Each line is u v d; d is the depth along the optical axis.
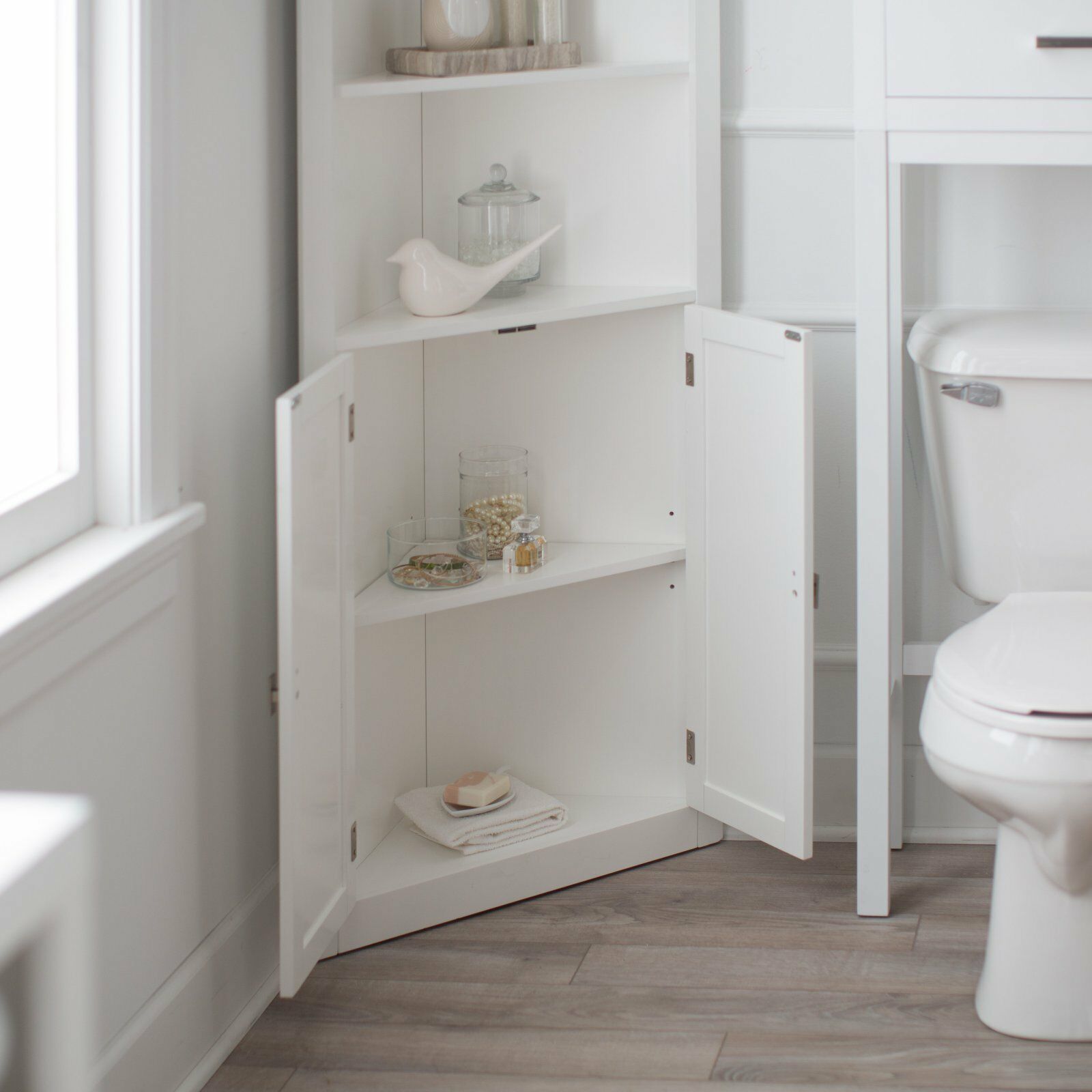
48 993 0.50
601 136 2.15
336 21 1.82
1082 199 2.15
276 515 1.82
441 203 2.19
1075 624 1.85
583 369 2.21
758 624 2.06
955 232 2.18
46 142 1.41
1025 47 1.88
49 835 0.50
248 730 1.83
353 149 1.90
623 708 2.30
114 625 1.43
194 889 1.69
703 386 2.10
